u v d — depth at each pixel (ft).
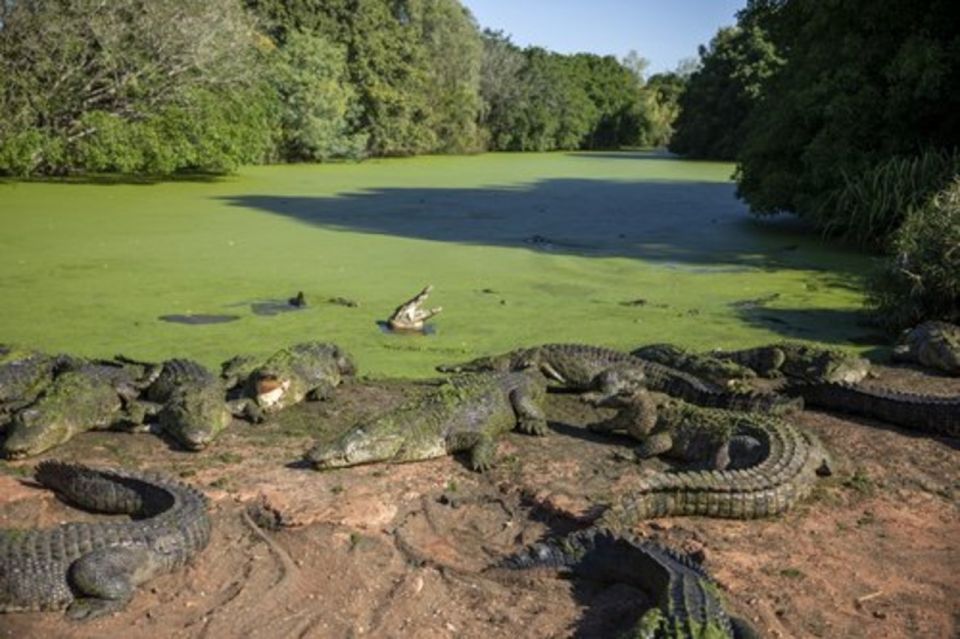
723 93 187.11
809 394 28.45
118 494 20.10
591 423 26.61
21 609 16.81
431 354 33.73
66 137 87.35
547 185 112.06
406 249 57.47
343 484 21.66
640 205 89.10
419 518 20.35
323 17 140.56
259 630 16.30
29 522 19.88
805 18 73.82
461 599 17.39
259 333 36.06
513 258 55.11
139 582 17.46
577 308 42.01
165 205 76.43
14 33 83.30
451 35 175.01
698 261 55.77
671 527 19.92
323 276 47.96
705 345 36.14
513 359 30.60
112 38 84.89
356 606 17.08
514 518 20.70
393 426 23.13
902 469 23.48
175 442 24.17
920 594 17.47
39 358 28.86
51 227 61.93
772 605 16.87
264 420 25.79
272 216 71.67
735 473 20.67
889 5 63.52
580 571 18.10
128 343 34.09
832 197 64.03
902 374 32.50
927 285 37.99
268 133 109.70
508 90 209.05
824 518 20.58
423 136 164.14
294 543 18.95
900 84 61.67
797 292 46.70
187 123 91.71
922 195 58.29
